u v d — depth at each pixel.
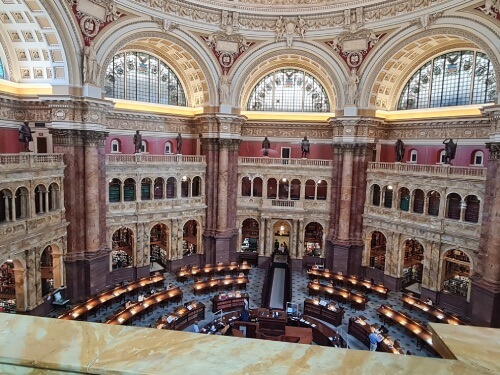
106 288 29.19
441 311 25.48
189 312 24.42
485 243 24.91
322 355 2.57
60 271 26.03
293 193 39.25
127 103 33.69
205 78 34.38
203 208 36.44
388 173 32.00
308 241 38.56
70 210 26.28
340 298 28.80
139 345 2.68
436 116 31.12
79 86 25.61
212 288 30.31
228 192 36.59
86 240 27.22
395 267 31.86
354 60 32.53
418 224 29.80
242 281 31.06
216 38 33.22
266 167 36.84
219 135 35.06
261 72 38.53
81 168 26.53
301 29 33.00
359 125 33.12
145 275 33.25
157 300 25.98
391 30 30.47
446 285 30.53
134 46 33.31
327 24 32.53
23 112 27.25
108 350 2.60
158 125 35.59
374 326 23.31
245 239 40.56
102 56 26.91
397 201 31.66
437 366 2.46
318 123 37.22
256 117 39.03
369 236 34.28
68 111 25.34
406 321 23.98
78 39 25.05
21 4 22.92
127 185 32.16
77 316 23.41
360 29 31.36
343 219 34.50
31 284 22.98
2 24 24.80
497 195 23.72
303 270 36.91
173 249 34.91
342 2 31.31
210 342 2.74
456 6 26.23
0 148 25.92
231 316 25.03
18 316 3.07
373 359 2.52
